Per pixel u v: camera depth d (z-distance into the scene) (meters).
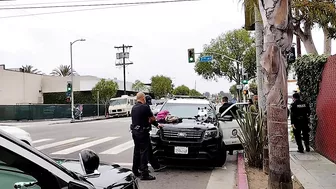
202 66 60.22
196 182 8.06
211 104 11.29
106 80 54.69
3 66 53.84
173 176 8.67
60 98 55.31
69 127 24.80
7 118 36.91
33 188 2.23
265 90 5.95
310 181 7.62
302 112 11.41
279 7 5.77
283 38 5.79
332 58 9.74
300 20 14.62
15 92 47.75
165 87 87.25
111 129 22.36
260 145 9.26
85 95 56.50
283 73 5.81
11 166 2.17
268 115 5.92
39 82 54.25
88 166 3.11
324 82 10.66
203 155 9.11
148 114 8.23
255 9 9.24
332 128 9.84
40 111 40.34
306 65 12.23
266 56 5.85
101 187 2.87
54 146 13.65
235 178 8.50
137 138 8.21
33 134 18.86
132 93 69.94
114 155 11.58
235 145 10.96
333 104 9.66
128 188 3.25
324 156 10.73
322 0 14.26
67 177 2.35
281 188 5.78
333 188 7.02
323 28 15.80
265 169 8.61
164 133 9.23
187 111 10.72
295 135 11.52
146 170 8.24
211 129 9.34
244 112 9.75
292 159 10.32
